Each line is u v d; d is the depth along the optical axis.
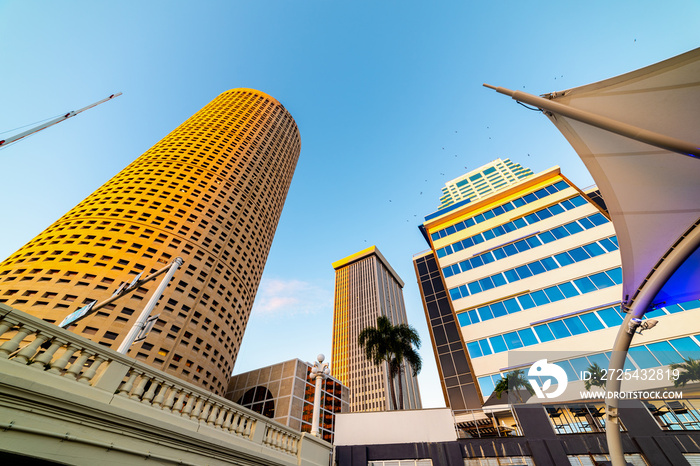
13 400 5.80
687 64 6.81
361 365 129.25
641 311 9.10
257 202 78.31
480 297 28.66
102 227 51.16
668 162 8.11
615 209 10.02
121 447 7.16
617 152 9.05
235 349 57.28
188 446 8.81
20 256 46.38
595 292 23.58
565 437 15.88
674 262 8.04
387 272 186.00
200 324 48.56
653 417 15.51
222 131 87.38
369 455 16.92
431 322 31.89
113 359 8.25
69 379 7.13
